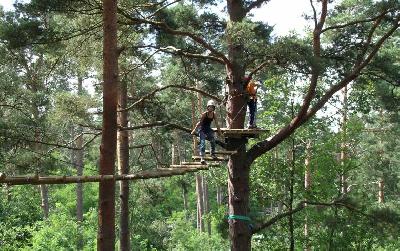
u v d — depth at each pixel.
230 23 11.05
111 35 10.34
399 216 15.26
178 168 10.02
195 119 24.64
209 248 30.78
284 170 17.30
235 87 13.30
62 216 24.41
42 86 18.61
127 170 19.95
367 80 14.98
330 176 17.55
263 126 18.19
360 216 16.14
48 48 13.27
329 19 21.14
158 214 35.19
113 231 10.10
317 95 15.30
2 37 11.70
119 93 19.55
